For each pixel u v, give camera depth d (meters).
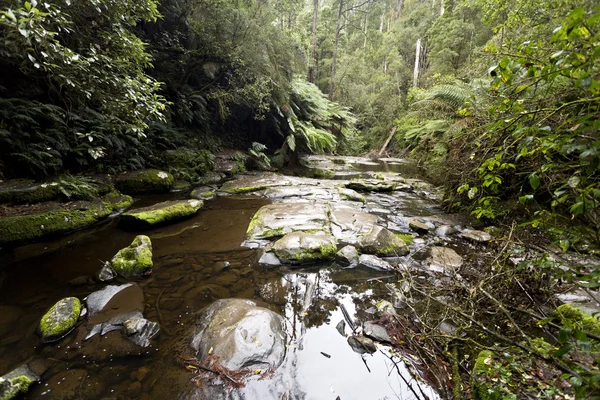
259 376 1.61
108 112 3.57
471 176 3.59
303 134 10.73
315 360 1.75
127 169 5.90
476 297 2.01
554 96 1.59
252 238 3.63
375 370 1.67
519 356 1.46
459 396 1.37
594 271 0.99
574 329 0.90
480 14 11.94
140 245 2.95
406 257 3.23
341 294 2.51
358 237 3.72
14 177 4.17
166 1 7.39
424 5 21.53
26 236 3.26
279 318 2.11
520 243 1.93
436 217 4.56
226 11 7.09
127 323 1.93
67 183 4.12
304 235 3.38
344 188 6.61
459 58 12.60
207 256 3.17
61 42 3.49
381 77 19.83
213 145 9.19
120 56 3.47
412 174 8.84
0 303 2.20
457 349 1.71
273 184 6.85
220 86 9.20
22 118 4.22
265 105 8.66
